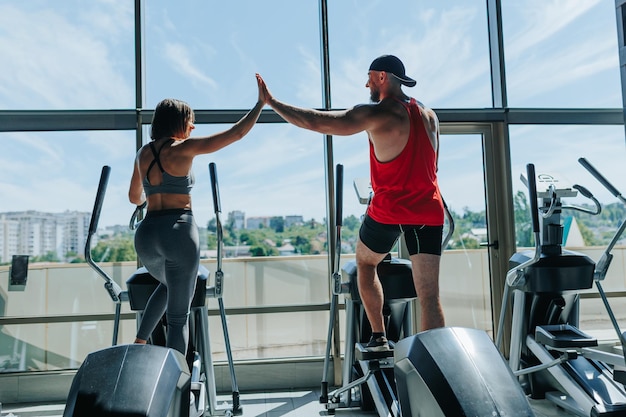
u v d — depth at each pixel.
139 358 1.45
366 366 2.74
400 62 2.12
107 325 3.87
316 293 4.02
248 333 3.95
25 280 3.85
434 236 2.03
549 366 2.96
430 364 1.48
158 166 2.21
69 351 3.82
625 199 2.96
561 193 3.07
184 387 1.50
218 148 2.16
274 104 2.05
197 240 2.24
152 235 2.17
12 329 3.81
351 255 4.02
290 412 3.22
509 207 4.15
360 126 1.95
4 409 3.52
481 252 4.20
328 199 4.03
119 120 3.93
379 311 2.38
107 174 2.62
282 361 3.88
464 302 4.16
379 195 2.10
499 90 4.24
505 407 1.37
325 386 3.16
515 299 3.34
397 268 2.92
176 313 2.16
